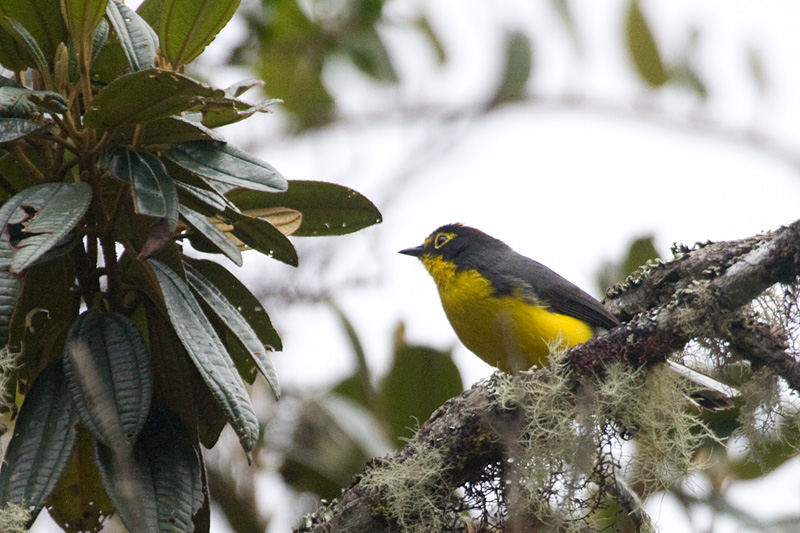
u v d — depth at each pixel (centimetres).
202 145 545
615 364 617
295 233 649
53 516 613
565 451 600
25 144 568
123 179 505
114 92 488
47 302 593
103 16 537
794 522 823
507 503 605
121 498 484
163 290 517
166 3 538
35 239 464
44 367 545
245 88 574
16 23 519
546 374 619
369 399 973
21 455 501
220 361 510
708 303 620
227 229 605
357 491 621
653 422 621
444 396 948
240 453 944
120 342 519
